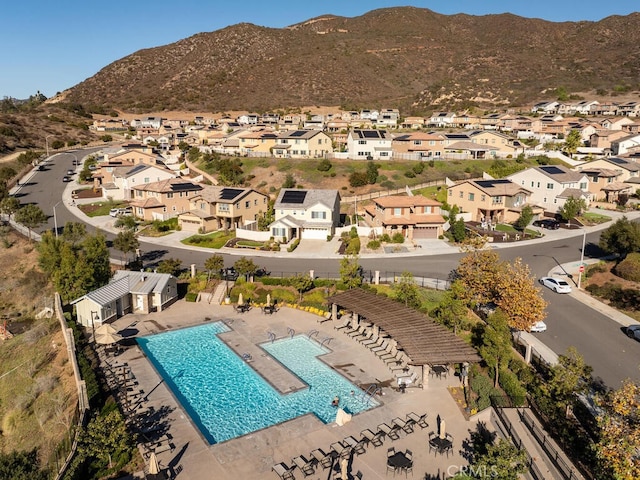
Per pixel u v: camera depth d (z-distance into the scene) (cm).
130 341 4147
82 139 16950
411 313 3972
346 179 10294
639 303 4694
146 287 4841
